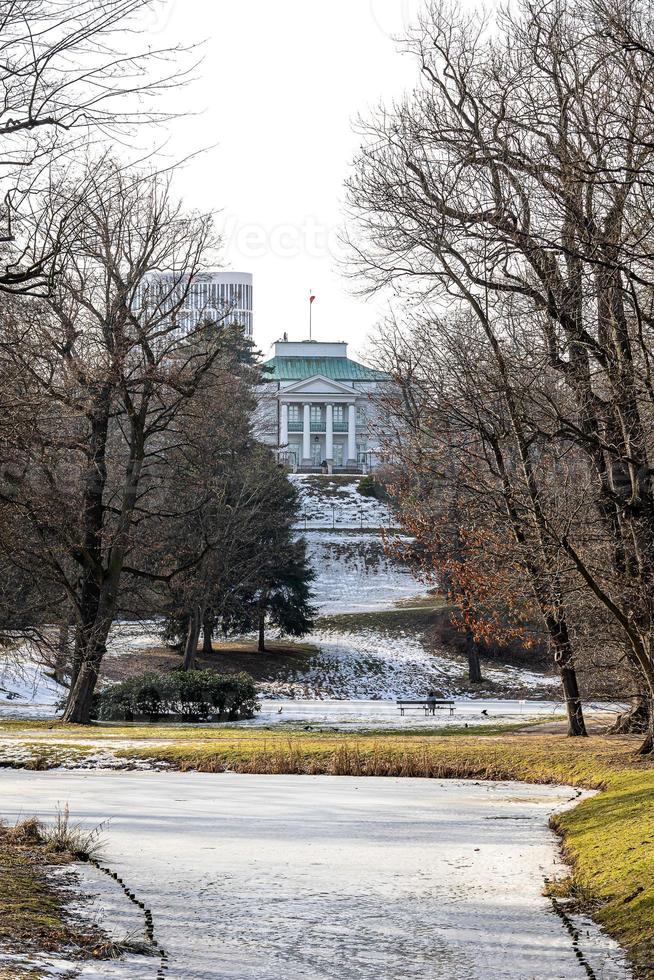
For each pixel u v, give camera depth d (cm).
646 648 4856
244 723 9100
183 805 4266
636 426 4634
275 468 13488
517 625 6862
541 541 4966
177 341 8112
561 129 4419
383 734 7456
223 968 1934
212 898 2522
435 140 5312
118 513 8300
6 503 6819
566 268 5225
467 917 2367
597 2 3984
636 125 4016
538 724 7969
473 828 3688
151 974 1859
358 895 2584
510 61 5197
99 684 11912
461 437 6169
